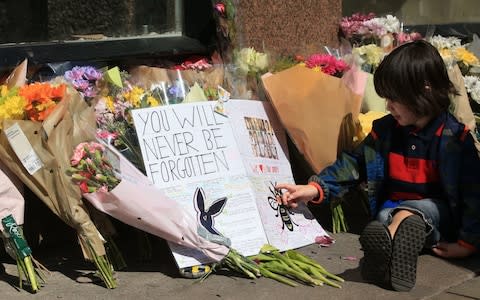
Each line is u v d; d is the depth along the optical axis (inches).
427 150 135.9
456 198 136.1
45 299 122.4
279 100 158.7
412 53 130.3
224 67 174.7
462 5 295.4
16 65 150.9
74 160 125.4
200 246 130.0
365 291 124.7
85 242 126.1
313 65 181.3
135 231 148.0
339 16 217.5
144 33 185.9
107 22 180.7
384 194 143.3
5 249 134.5
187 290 125.8
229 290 125.7
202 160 142.6
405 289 124.0
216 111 149.5
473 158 135.5
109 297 123.0
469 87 199.0
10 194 126.8
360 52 200.5
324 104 158.7
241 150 149.5
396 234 121.4
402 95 130.4
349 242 153.5
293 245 144.3
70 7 173.8
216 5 179.9
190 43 183.6
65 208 124.9
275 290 125.4
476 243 137.2
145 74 159.5
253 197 143.9
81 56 161.2
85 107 134.1
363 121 165.3
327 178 144.2
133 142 141.2
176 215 128.3
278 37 195.0
